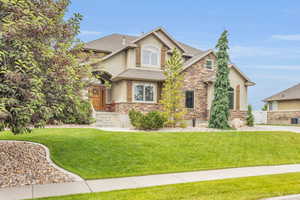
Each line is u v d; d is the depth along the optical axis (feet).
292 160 33.88
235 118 67.62
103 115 63.36
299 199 18.06
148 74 68.33
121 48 69.41
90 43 78.23
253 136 48.37
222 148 38.22
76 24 26.94
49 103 22.98
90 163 28.84
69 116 27.73
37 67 20.24
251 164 30.96
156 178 24.11
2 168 25.22
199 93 69.92
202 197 17.83
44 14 24.27
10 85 18.90
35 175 24.03
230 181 22.52
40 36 21.95
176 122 59.57
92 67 33.04
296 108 101.71
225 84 60.95
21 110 18.89
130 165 28.86
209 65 72.18
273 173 26.37
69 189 20.40
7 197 18.31
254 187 20.49
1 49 18.94
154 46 72.08
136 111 59.47
